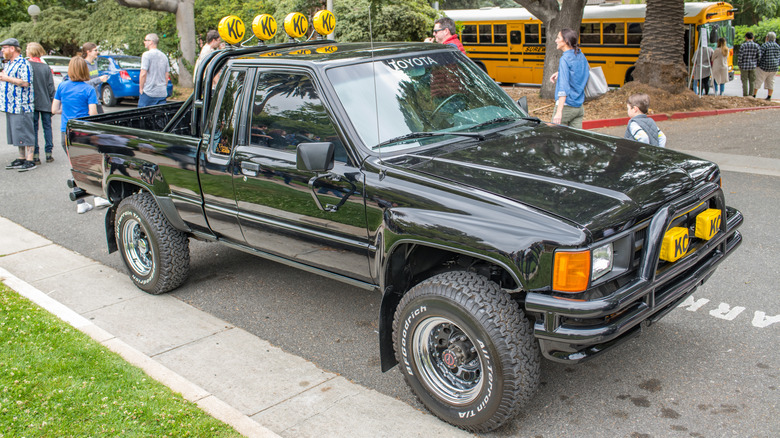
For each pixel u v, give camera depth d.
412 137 3.93
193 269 6.11
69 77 8.83
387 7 15.20
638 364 4.02
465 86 4.51
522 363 3.13
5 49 9.88
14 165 10.45
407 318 3.47
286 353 4.41
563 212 3.05
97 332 4.60
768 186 7.71
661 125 13.00
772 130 11.46
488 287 3.21
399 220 3.45
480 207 3.21
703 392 3.67
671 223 3.33
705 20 17.64
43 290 5.71
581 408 3.61
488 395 3.22
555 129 4.37
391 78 4.18
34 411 3.53
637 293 3.04
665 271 3.24
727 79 17.36
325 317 4.98
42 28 33.88
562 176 3.42
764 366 3.90
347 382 4.00
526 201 3.15
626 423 3.45
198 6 21.34
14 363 4.09
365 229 3.76
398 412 3.65
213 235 5.00
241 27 4.90
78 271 6.16
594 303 2.91
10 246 6.94
